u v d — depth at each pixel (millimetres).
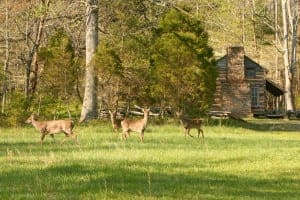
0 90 43500
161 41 41625
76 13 42750
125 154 18859
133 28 45750
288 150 21219
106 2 47281
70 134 22812
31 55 44812
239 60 61656
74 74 41531
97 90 38781
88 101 38469
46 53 41469
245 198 12062
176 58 41031
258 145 23875
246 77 62062
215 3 42094
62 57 40875
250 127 42125
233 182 14000
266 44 96938
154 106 45156
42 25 43500
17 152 19188
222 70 61781
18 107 36156
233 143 24766
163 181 13836
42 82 41375
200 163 17078
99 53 37938
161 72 41125
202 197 12070
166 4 44344
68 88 41594
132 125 25156
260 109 62531
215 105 61375
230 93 61531
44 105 40531
